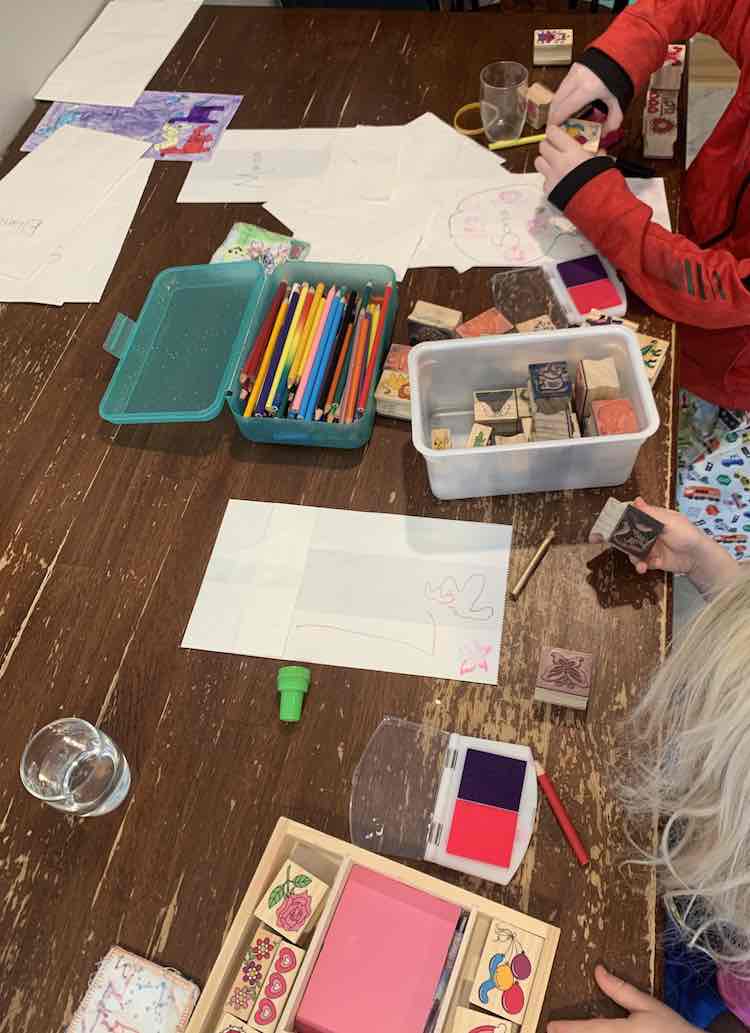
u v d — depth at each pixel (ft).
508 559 2.95
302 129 4.23
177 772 2.69
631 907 2.35
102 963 2.44
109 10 4.98
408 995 2.27
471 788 2.54
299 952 2.33
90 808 2.63
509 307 3.46
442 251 3.67
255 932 2.43
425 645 2.81
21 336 3.77
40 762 2.72
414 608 2.89
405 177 3.95
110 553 3.16
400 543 3.03
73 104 4.55
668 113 3.68
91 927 2.50
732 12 3.59
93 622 3.02
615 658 2.73
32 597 3.10
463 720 2.67
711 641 2.41
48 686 2.91
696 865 2.40
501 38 4.38
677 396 3.21
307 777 2.64
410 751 2.64
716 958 2.52
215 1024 2.34
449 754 2.62
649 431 2.69
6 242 4.04
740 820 2.27
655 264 3.31
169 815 2.63
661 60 3.68
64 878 2.57
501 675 2.73
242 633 2.91
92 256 3.95
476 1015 2.22
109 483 3.32
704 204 3.95
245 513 3.17
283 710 2.72
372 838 2.52
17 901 2.55
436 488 3.02
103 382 3.61
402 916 2.38
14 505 3.32
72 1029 2.37
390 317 3.40
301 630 2.89
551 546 2.95
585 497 3.03
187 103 4.44
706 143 3.92
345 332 3.33
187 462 3.32
